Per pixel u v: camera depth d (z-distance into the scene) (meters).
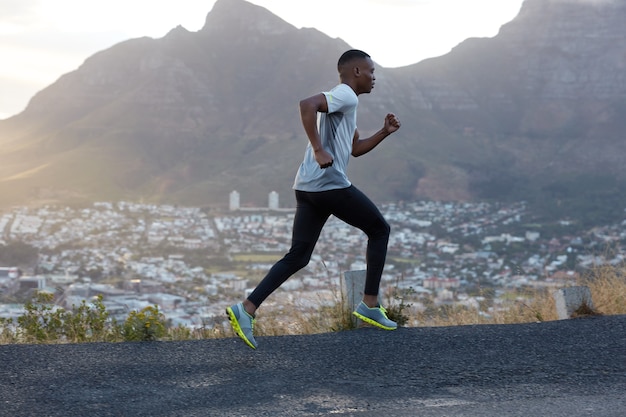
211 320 5.48
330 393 3.34
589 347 4.21
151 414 3.04
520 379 3.59
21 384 3.43
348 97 4.16
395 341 4.35
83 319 4.98
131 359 3.89
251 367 3.79
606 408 3.05
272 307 5.70
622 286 6.05
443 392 3.37
